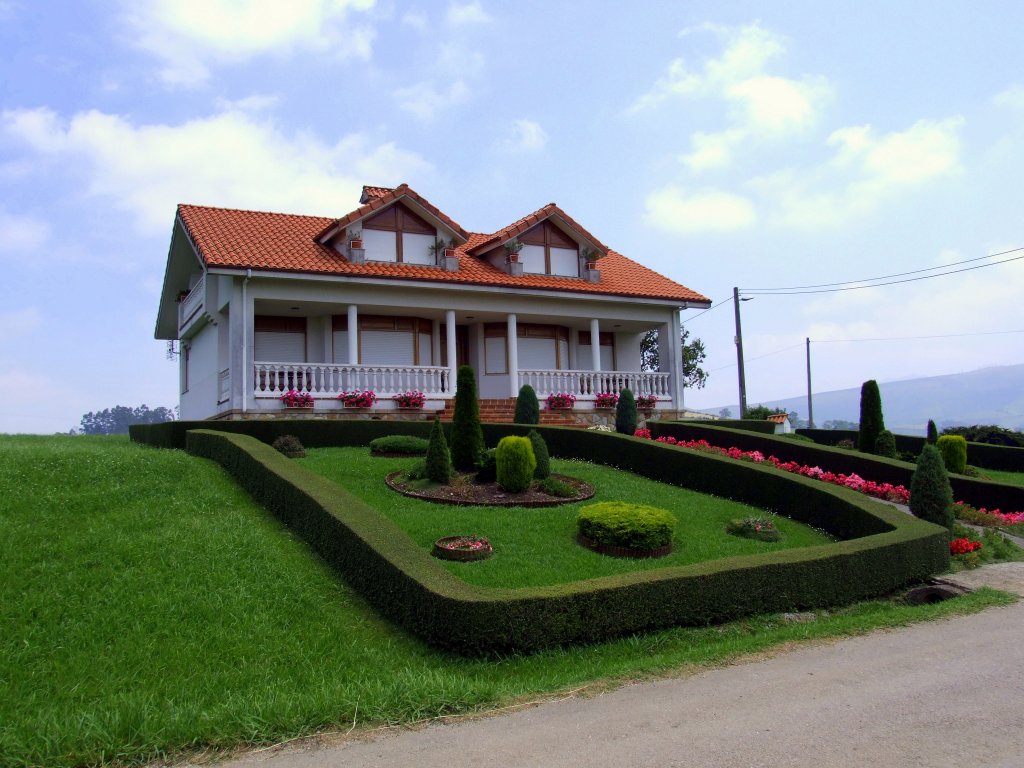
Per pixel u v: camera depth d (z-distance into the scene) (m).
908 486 16.02
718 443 19.91
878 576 10.08
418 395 20.86
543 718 5.69
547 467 13.93
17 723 5.58
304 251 21.28
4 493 10.33
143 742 5.21
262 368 19.98
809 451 18.02
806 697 6.03
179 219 22.86
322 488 10.38
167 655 6.82
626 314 25.16
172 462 12.91
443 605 7.36
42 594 7.70
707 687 6.34
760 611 9.02
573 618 7.78
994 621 8.48
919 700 5.92
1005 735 5.20
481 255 25.27
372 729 5.52
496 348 24.66
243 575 8.52
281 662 6.88
